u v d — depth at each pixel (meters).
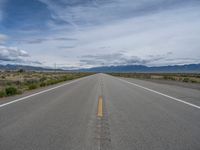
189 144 4.97
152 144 4.97
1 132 5.85
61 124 6.73
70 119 7.42
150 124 6.81
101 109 9.32
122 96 14.07
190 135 5.66
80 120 7.29
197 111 9.00
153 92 16.67
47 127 6.37
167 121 7.22
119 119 7.49
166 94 15.27
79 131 5.99
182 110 9.21
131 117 7.81
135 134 5.74
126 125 6.68
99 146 4.84
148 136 5.57
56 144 4.94
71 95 14.61
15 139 5.27
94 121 7.16
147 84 26.47
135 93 15.91
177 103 11.16
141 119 7.50
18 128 6.25
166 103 11.14
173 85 25.20
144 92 16.64
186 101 11.84
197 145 4.91
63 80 36.31
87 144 4.96
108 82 31.06
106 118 7.63
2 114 8.19
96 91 17.47
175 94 15.30
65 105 10.37
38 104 10.64
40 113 8.41
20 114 8.20
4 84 30.52
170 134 5.75
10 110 9.02
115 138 5.40
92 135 5.64
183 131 6.04
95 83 28.62
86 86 23.14
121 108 9.62
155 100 12.22
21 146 4.80
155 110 9.18
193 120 7.38
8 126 6.46
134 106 10.19
